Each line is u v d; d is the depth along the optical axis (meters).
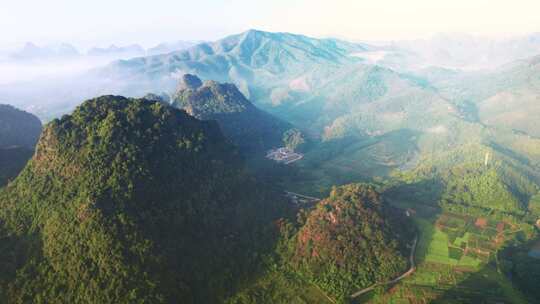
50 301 114.38
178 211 147.75
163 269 126.38
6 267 121.38
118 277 118.00
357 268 141.50
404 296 132.62
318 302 129.62
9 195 147.00
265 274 142.62
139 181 144.62
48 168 149.38
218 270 140.75
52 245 125.50
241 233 159.50
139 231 129.38
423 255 157.38
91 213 127.56
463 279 142.00
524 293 134.25
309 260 144.62
